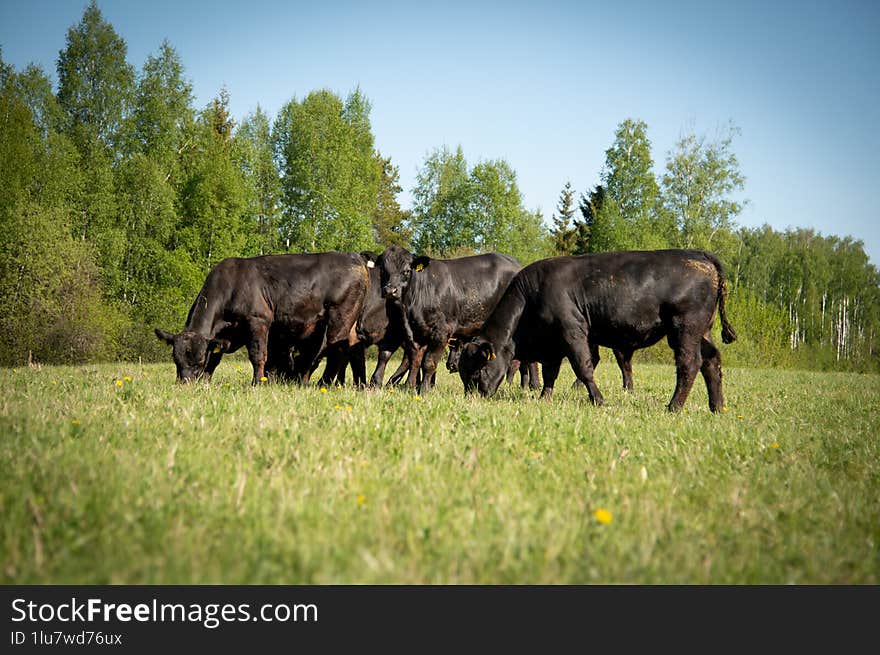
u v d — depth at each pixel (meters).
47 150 32.06
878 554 3.62
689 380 9.84
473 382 11.05
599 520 3.70
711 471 5.37
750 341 41.72
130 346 29.44
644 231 47.59
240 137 48.47
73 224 32.75
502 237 56.31
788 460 6.00
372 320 14.01
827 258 75.56
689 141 47.56
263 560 3.04
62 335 26.42
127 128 36.06
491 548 3.30
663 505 4.23
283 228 47.09
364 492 4.18
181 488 4.07
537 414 7.87
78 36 35.19
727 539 3.70
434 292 12.58
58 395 8.16
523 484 4.55
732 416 9.06
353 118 51.69
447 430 6.46
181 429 5.95
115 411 6.77
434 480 4.50
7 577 2.83
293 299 12.66
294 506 3.72
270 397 8.95
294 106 46.78
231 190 39.72
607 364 30.22
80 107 35.41
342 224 46.03
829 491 4.85
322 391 10.27
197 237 38.53
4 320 26.25
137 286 35.12
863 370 51.34
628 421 8.03
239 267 12.55
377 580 2.92
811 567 3.34
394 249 12.08
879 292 77.88
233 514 3.63
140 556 3.02
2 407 6.61
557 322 10.39
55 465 4.27
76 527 3.33
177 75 38.97
